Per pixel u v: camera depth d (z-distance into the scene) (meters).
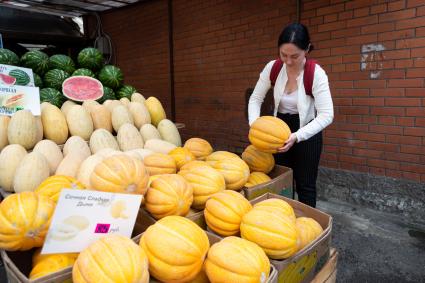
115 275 1.16
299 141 2.44
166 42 6.67
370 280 2.87
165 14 6.55
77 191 1.33
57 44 8.21
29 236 1.39
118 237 1.35
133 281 1.18
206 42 5.98
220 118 6.05
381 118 4.14
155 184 1.76
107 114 2.95
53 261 1.40
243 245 1.39
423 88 3.79
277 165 2.61
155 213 1.70
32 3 6.74
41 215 1.41
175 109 6.84
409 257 3.19
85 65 4.12
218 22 5.73
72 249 1.38
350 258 3.19
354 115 4.34
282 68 2.64
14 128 2.42
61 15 7.96
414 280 2.86
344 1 4.20
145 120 3.06
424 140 3.87
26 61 3.65
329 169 4.62
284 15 4.85
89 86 3.46
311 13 4.52
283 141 2.28
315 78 2.46
